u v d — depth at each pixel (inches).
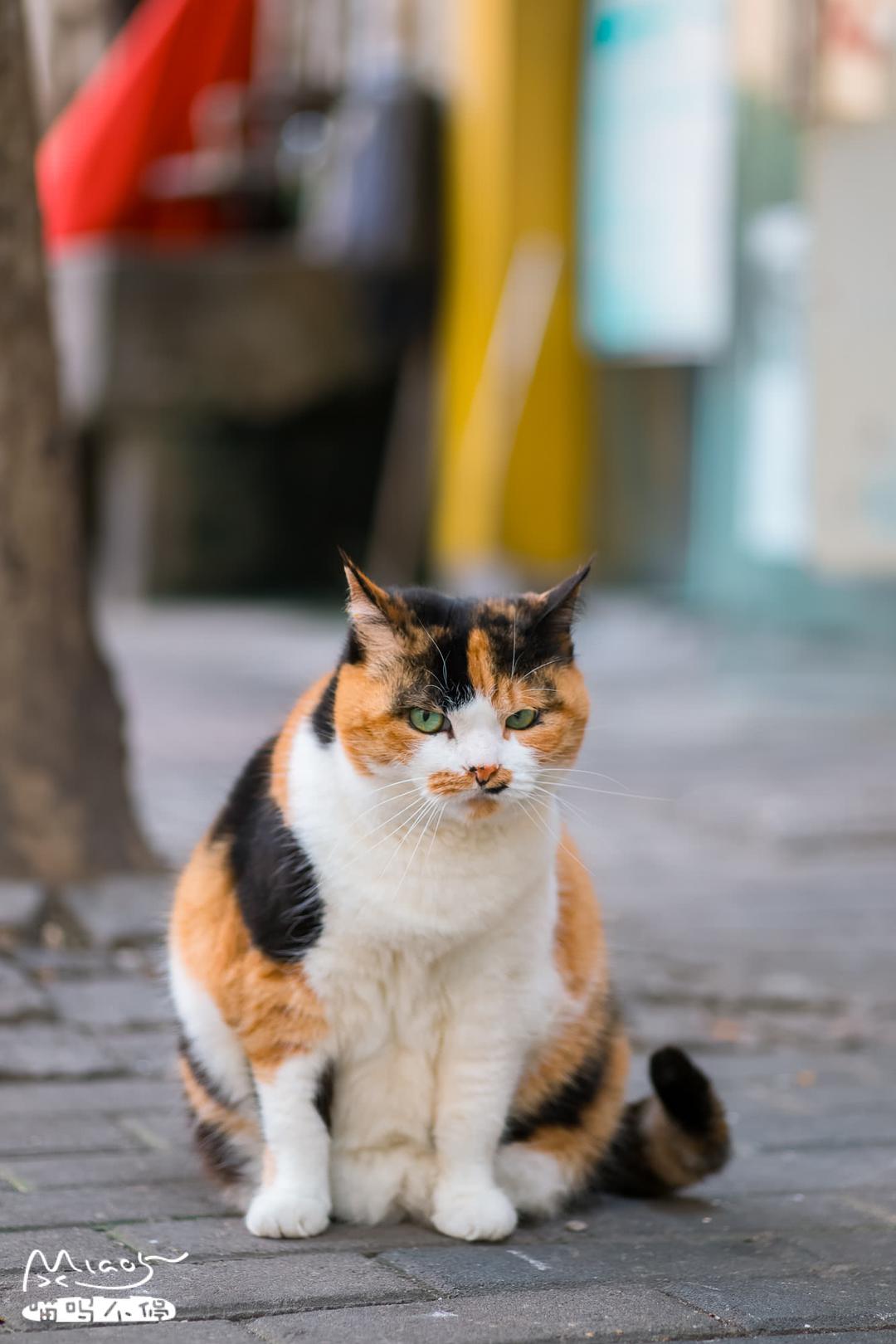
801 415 569.0
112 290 633.6
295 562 730.2
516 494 649.0
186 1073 160.1
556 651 150.5
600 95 631.8
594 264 643.5
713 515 625.9
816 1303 133.6
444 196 667.4
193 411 665.6
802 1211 161.0
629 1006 232.4
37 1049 197.8
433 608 146.7
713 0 584.7
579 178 646.5
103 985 221.6
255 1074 149.5
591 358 654.5
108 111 603.5
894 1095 202.2
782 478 583.8
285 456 717.9
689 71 593.6
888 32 495.8
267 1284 134.2
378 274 657.6
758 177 582.2
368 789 142.9
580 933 158.9
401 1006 147.9
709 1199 165.2
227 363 646.5
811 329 516.7
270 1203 147.5
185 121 609.3
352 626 147.8
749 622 606.9
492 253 644.1
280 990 145.2
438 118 663.1
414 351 681.0
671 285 609.9
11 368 249.1
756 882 311.4
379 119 651.5
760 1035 226.5
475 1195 150.5
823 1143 183.3
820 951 267.3
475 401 652.7
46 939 235.6
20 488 250.8
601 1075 161.2
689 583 637.9
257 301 643.5
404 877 141.9
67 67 679.1
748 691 501.7
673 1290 135.9
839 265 510.0
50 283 254.2
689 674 527.8
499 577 637.3
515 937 147.1
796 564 596.4
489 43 637.9
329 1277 136.6
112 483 680.4
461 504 662.5
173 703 458.6
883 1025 233.0
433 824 141.9
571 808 184.7
